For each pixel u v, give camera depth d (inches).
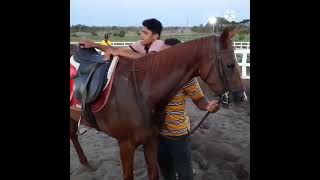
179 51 97.3
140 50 116.9
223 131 196.4
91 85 102.8
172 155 107.9
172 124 104.1
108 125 102.6
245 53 382.0
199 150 165.9
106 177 135.9
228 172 138.9
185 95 105.2
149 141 100.6
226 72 92.0
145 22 112.5
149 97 98.9
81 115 107.3
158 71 99.3
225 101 93.9
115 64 103.7
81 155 146.9
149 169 102.0
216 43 93.0
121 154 102.3
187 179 108.7
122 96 99.0
